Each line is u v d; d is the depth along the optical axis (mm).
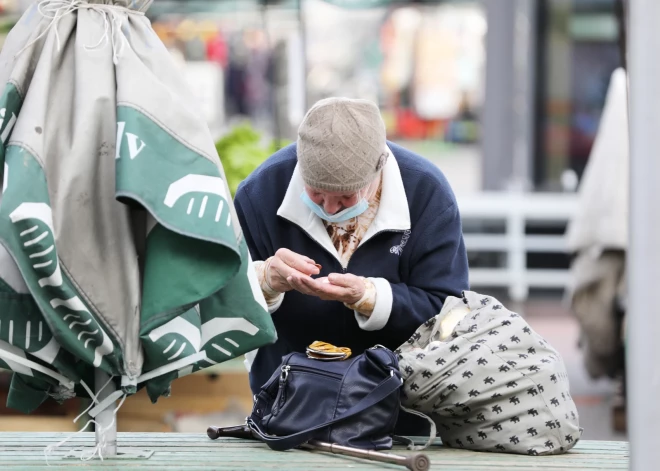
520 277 38000
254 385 12344
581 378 29234
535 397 10672
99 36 9734
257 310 9891
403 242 11422
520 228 37531
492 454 10656
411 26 35656
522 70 35812
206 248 9367
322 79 35469
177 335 9477
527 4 35469
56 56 9641
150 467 9672
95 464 9789
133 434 11633
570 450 10977
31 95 9352
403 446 11062
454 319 11086
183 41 32656
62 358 9539
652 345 7398
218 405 17188
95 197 9445
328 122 10547
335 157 10445
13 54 9789
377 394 10312
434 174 11562
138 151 9141
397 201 11305
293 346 11891
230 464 9828
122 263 9453
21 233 8773
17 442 11023
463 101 36250
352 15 35312
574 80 35844
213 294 9773
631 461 7480
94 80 9539
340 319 11586
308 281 10781
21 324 9328
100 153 9484
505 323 10906
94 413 9703
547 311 38094
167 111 9438
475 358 10625
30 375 9664
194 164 9375
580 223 23516
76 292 9305
